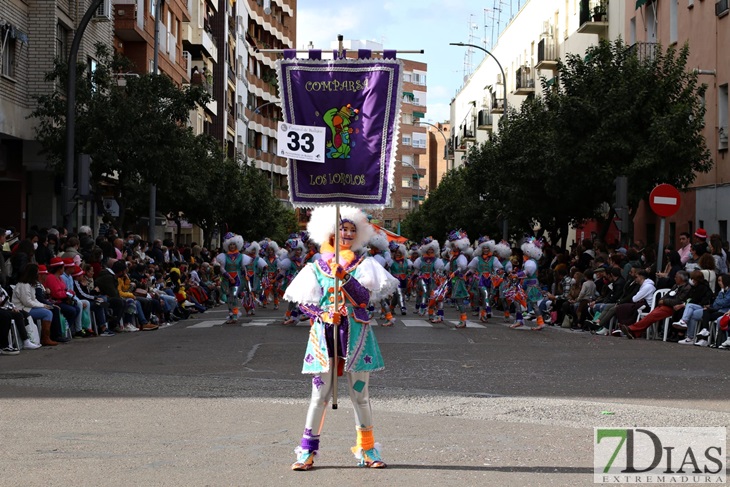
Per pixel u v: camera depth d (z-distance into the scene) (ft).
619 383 43.11
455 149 343.87
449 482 24.25
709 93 108.17
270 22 344.28
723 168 105.09
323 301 26.12
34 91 102.37
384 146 28.35
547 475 25.08
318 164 28.40
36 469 25.64
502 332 73.00
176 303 85.81
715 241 73.97
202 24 218.18
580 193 104.68
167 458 27.02
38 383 42.45
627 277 76.23
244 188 182.39
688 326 64.03
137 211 137.59
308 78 28.58
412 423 32.81
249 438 29.86
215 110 237.04
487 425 32.45
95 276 74.08
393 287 26.43
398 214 476.54
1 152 100.12
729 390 40.93
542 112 129.80
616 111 98.07
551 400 37.88
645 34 130.21
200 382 42.96
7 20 95.91
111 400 37.45
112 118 95.96
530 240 79.56
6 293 59.21
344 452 28.07
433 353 55.98
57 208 113.50
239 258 81.15
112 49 128.57
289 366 49.52
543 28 192.54
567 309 79.30
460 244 79.15
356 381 26.04
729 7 101.60
